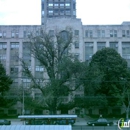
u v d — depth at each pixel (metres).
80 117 71.44
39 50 54.09
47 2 132.25
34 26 84.00
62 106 59.75
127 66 75.12
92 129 40.75
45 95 51.53
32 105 55.19
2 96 66.62
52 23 82.00
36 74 80.25
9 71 80.88
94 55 70.38
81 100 61.88
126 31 84.62
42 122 42.69
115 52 69.12
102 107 70.12
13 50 82.38
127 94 63.72
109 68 65.81
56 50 55.47
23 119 43.97
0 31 83.88
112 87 64.75
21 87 59.03
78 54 81.00
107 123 50.03
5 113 76.31
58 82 52.50
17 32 83.81
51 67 54.47
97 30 84.31
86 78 54.44
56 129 22.45
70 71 52.66
